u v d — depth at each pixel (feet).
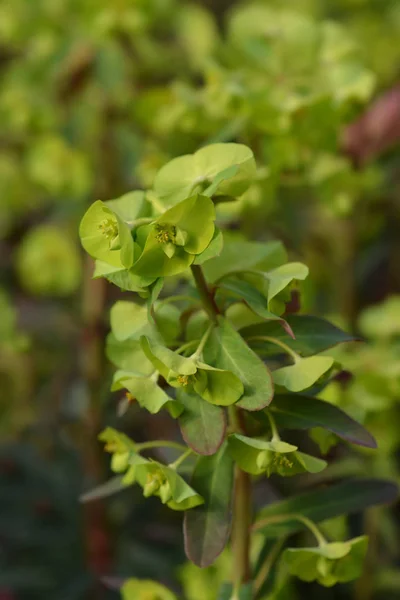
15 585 1.95
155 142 1.93
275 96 1.57
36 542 2.00
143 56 1.99
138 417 2.05
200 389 1.17
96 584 1.97
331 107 1.56
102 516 2.00
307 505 1.30
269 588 1.34
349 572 1.26
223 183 1.18
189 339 1.25
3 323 1.97
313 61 1.71
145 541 2.03
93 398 1.98
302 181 1.69
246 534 1.29
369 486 1.30
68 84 1.99
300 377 1.20
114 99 1.97
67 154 2.00
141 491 2.05
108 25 1.88
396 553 1.85
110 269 1.16
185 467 1.28
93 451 2.00
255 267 1.25
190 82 2.03
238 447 1.20
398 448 1.81
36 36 2.03
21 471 2.08
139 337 1.22
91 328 1.98
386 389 1.57
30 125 2.00
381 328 1.72
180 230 1.14
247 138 1.62
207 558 1.19
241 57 1.74
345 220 1.97
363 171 1.77
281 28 1.74
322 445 1.29
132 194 1.18
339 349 1.65
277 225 1.92
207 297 1.20
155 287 1.15
